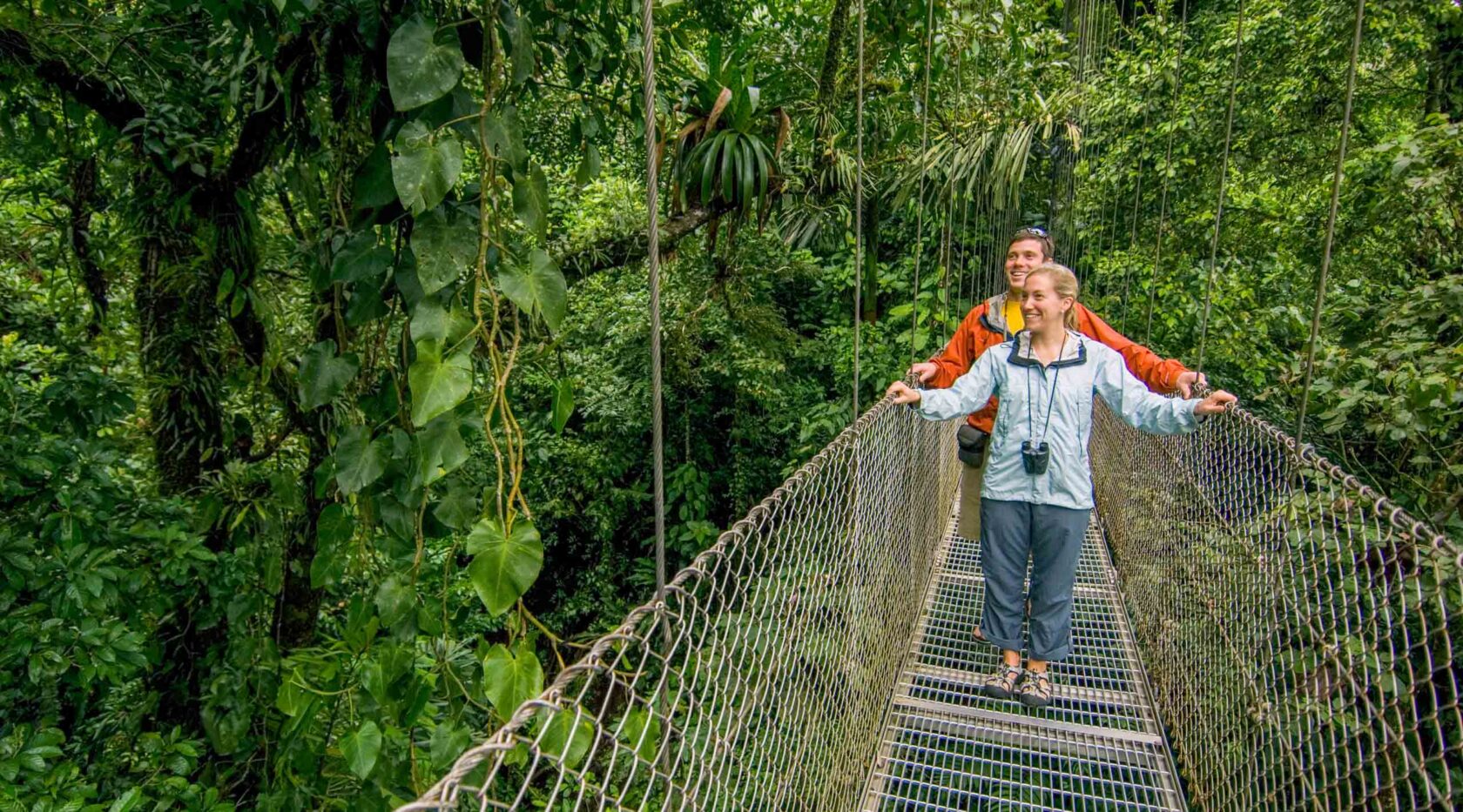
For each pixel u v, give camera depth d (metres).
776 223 6.13
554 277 1.22
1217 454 1.76
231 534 2.61
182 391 2.49
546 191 1.25
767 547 1.09
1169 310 5.76
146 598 2.43
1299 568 1.30
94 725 2.55
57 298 2.99
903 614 2.13
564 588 8.57
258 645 2.22
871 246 6.40
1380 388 3.22
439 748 1.28
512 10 1.23
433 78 1.10
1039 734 1.94
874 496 1.70
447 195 1.28
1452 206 3.80
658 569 0.90
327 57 1.48
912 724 1.97
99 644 2.16
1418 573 0.98
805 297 8.34
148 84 2.39
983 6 4.77
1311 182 5.54
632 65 2.38
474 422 1.18
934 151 5.34
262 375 2.05
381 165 1.23
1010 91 5.62
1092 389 1.97
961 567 2.87
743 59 4.12
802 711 1.25
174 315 2.50
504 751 0.58
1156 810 1.73
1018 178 5.57
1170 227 6.05
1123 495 2.76
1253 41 5.71
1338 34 5.27
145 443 2.87
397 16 1.33
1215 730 1.61
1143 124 6.36
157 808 2.21
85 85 2.28
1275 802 1.27
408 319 1.35
